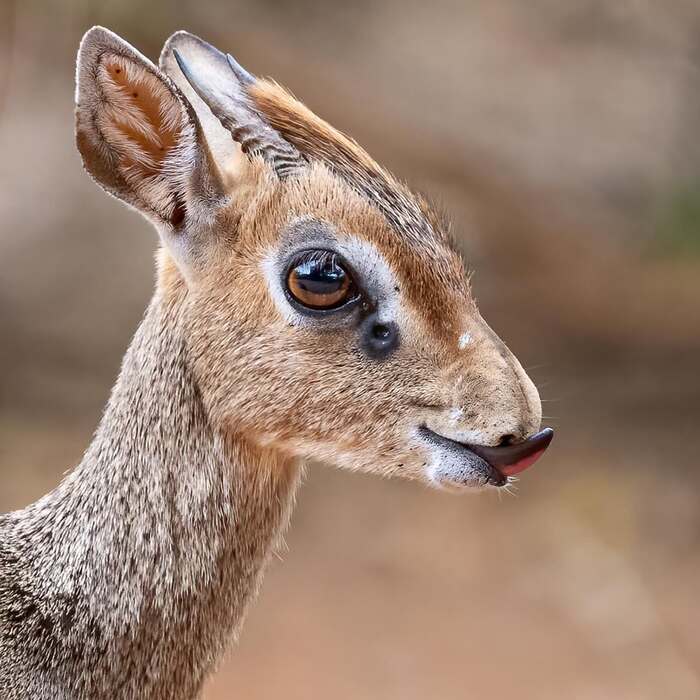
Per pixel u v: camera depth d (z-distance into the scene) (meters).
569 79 20.48
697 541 13.84
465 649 12.15
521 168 18.36
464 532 14.07
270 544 5.79
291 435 5.52
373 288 5.38
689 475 14.95
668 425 15.84
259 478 5.64
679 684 11.71
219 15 15.59
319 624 12.46
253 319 5.44
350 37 20.19
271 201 5.45
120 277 17.94
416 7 21.38
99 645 5.38
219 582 5.59
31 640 5.34
